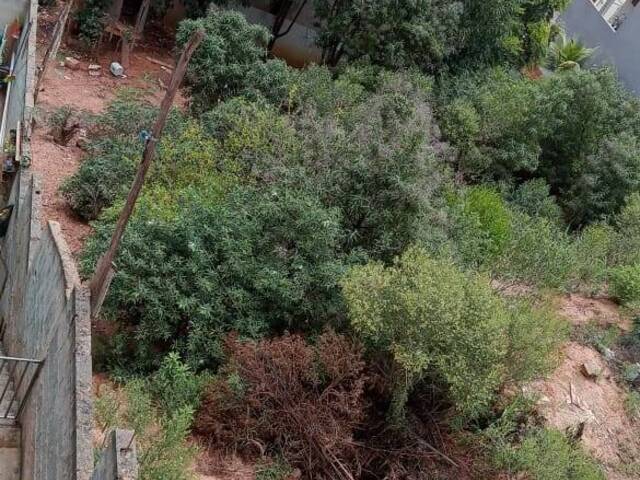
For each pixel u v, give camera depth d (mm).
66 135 13383
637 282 14031
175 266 9336
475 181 18141
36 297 7867
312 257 10102
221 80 14672
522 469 9125
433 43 17828
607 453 10758
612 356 12516
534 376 9984
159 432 7441
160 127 5980
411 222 11180
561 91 18359
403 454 8945
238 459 8430
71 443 5430
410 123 12773
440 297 8703
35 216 8539
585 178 18578
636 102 19953
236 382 8531
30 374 7348
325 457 8445
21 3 14289
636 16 25781
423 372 9180
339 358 8859
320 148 11922
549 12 22438
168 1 19172
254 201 10617
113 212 9984
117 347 9023
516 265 12859
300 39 21469
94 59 17266
